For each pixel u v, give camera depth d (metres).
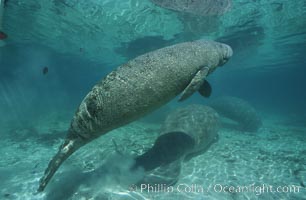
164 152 7.17
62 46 24.95
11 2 12.93
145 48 22.25
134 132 12.27
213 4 11.88
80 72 59.59
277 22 14.88
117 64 36.47
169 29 16.58
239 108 14.86
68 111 22.23
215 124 9.27
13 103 25.27
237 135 13.05
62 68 49.97
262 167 7.97
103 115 4.23
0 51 28.22
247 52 23.80
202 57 4.92
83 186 5.99
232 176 7.12
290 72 46.66
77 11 13.88
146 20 14.85
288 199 6.01
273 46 21.55
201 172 7.25
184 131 8.03
